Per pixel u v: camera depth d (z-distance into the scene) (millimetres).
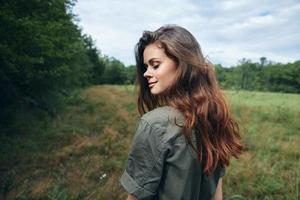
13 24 8305
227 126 1279
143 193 1108
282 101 22250
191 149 1129
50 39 9938
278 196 5852
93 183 6496
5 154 7953
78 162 7781
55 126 11469
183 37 1218
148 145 1110
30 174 6953
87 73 34094
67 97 18906
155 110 1167
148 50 1242
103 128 11656
